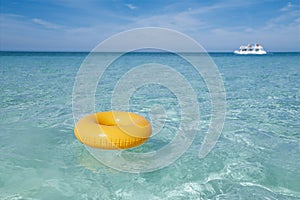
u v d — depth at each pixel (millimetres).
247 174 2938
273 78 12133
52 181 2773
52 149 3594
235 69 17391
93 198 2502
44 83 9789
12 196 2488
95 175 2916
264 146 3764
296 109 5984
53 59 27891
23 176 2857
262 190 2611
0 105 6090
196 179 2846
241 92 8383
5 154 3396
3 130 4332
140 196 2541
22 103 6359
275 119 5145
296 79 11711
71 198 2492
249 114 5547
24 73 13078
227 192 2588
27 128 4461
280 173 2955
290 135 4211
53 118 5125
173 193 2588
